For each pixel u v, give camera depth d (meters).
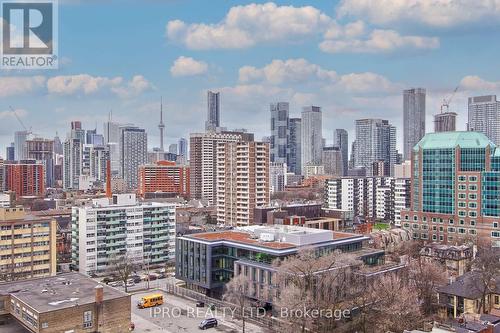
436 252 192.88
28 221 196.00
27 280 143.38
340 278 137.62
